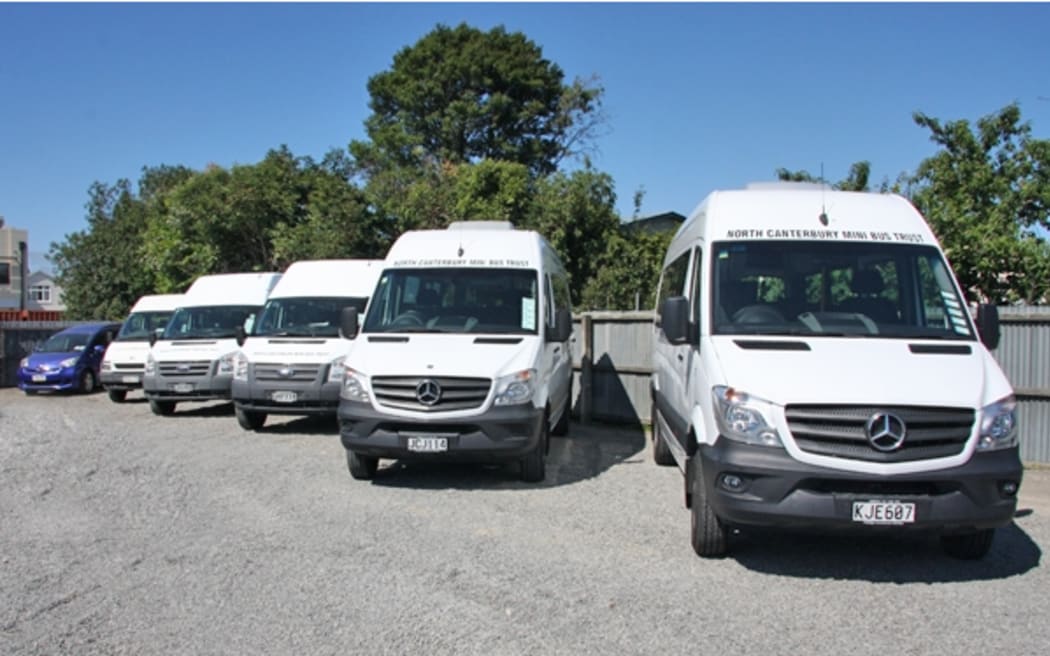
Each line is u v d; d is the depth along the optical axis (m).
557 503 7.67
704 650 4.45
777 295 6.54
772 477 5.32
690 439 6.42
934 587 5.45
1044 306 10.00
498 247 9.69
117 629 4.73
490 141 36.59
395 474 9.03
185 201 30.89
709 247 6.86
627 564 5.88
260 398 11.99
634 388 12.65
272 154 32.28
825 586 5.46
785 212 7.02
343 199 26.58
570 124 37.50
